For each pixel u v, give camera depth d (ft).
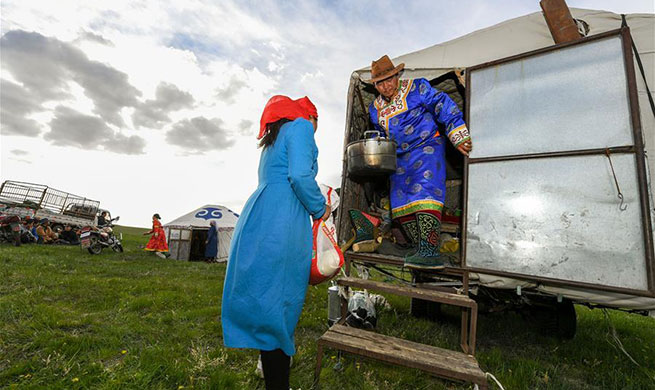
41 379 7.13
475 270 7.91
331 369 8.28
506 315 15.08
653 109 8.80
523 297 11.76
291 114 6.19
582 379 9.07
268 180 5.90
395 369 8.45
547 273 7.14
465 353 7.52
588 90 7.36
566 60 7.73
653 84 9.08
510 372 8.63
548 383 8.27
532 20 11.44
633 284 6.29
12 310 11.55
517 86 8.27
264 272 5.22
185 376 7.62
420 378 8.07
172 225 41.68
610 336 12.97
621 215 6.59
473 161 8.48
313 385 7.55
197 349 9.08
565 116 7.53
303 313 13.83
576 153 7.22
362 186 12.68
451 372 6.47
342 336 7.99
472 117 8.73
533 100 8.00
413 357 6.97
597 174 6.97
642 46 9.55
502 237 7.77
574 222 7.05
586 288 6.73
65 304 13.48
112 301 14.24
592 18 10.37
